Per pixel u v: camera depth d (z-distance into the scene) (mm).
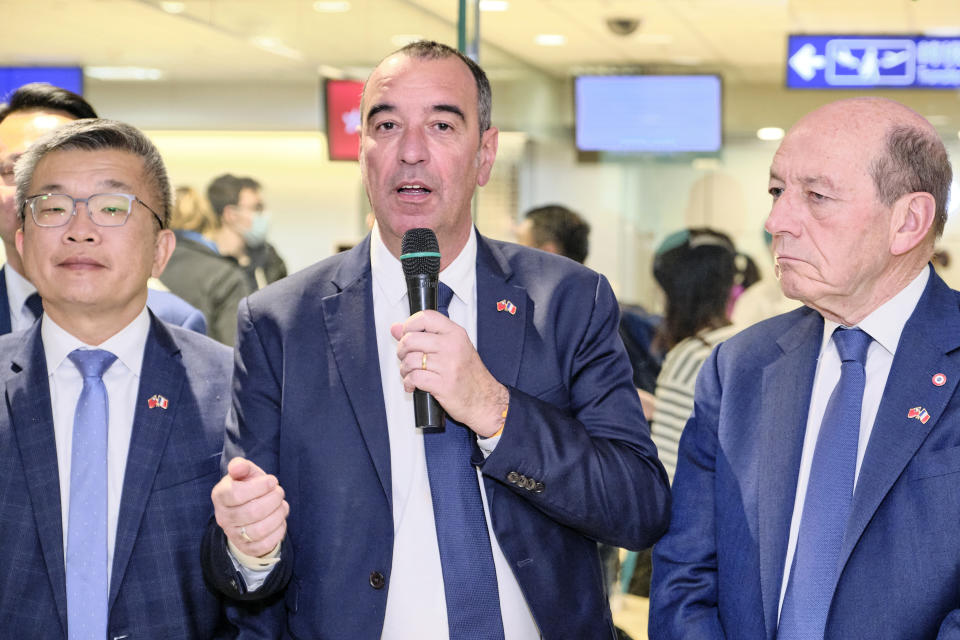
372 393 1817
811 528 1700
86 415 1919
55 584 1831
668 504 1874
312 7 5617
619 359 1927
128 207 1924
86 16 5676
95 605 1845
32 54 6273
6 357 1979
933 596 1600
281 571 1772
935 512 1615
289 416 1838
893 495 1648
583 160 7945
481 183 1973
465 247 1921
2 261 3146
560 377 1867
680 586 1881
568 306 1914
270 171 8438
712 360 1972
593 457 1760
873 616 1618
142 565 1885
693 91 7543
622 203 8102
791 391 1822
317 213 8609
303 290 1931
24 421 1902
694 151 7734
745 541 1788
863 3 5742
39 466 1877
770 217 1745
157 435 1933
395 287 1881
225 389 2031
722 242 3465
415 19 4562
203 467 1953
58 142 1939
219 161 8180
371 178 1840
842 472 1699
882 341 1743
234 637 1905
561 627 1803
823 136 1699
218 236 5098
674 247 3488
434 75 1816
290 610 1842
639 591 3375
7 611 1839
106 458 1908
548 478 1725
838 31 6184
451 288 1883
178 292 4016
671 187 8109
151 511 1904
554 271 1953
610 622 1920
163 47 6418
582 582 1859
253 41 6309
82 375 1946
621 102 7711
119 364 1978
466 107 1836
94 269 1890
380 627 1750
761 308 4156
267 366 1887
